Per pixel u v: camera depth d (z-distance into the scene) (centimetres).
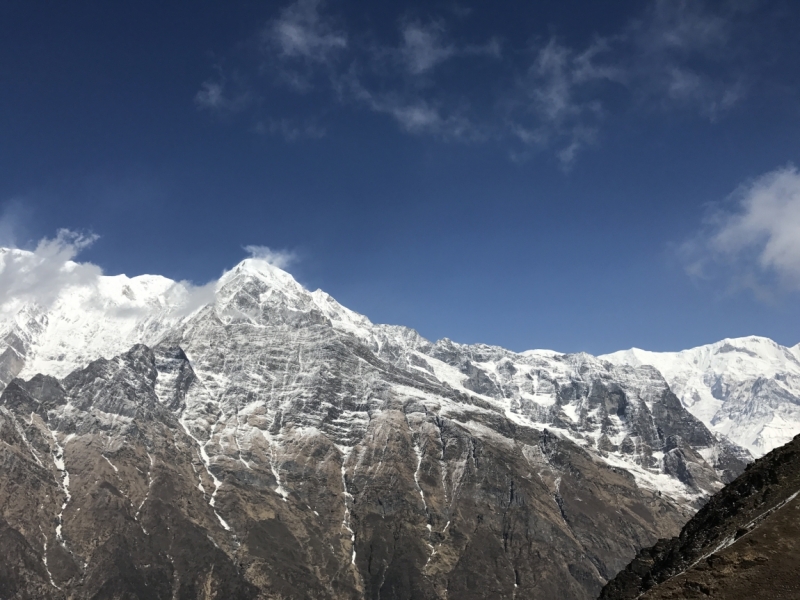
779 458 15738
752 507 14838
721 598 11719
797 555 11975
